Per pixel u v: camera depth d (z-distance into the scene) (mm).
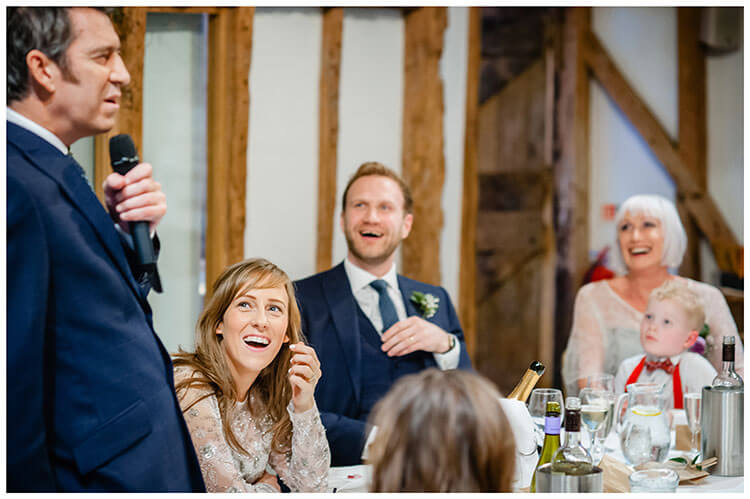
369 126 3695
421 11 3695
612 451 2268
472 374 1250
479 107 4809
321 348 2689
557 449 1573
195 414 1821
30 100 1605
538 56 4750
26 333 1456
